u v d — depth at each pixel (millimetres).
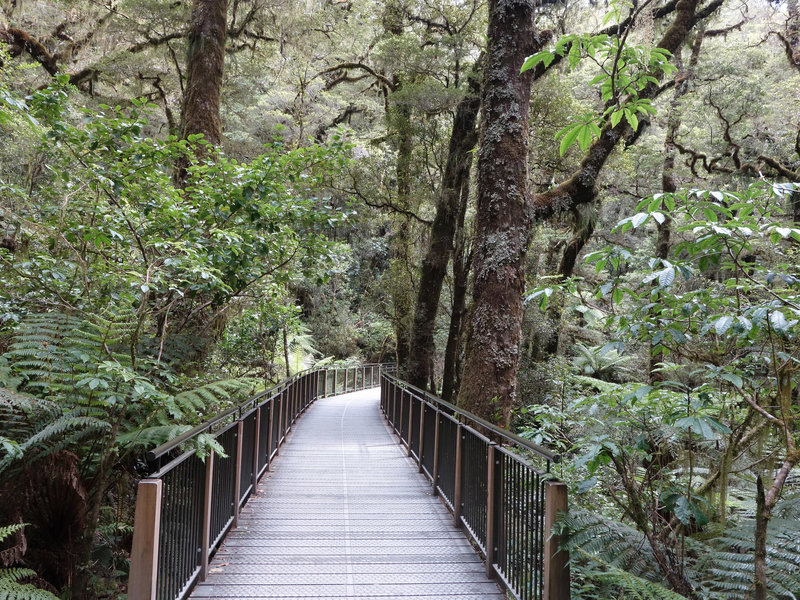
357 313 31891
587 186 9891
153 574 2789
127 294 4832
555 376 13234
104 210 5266
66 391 4367
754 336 3012
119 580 4742
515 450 5711
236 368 11211
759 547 2584
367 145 17141
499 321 7625
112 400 3834
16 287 5230
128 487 5031
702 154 15234
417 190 14758
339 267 7887
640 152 15391
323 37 16500
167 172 9672
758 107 14156
